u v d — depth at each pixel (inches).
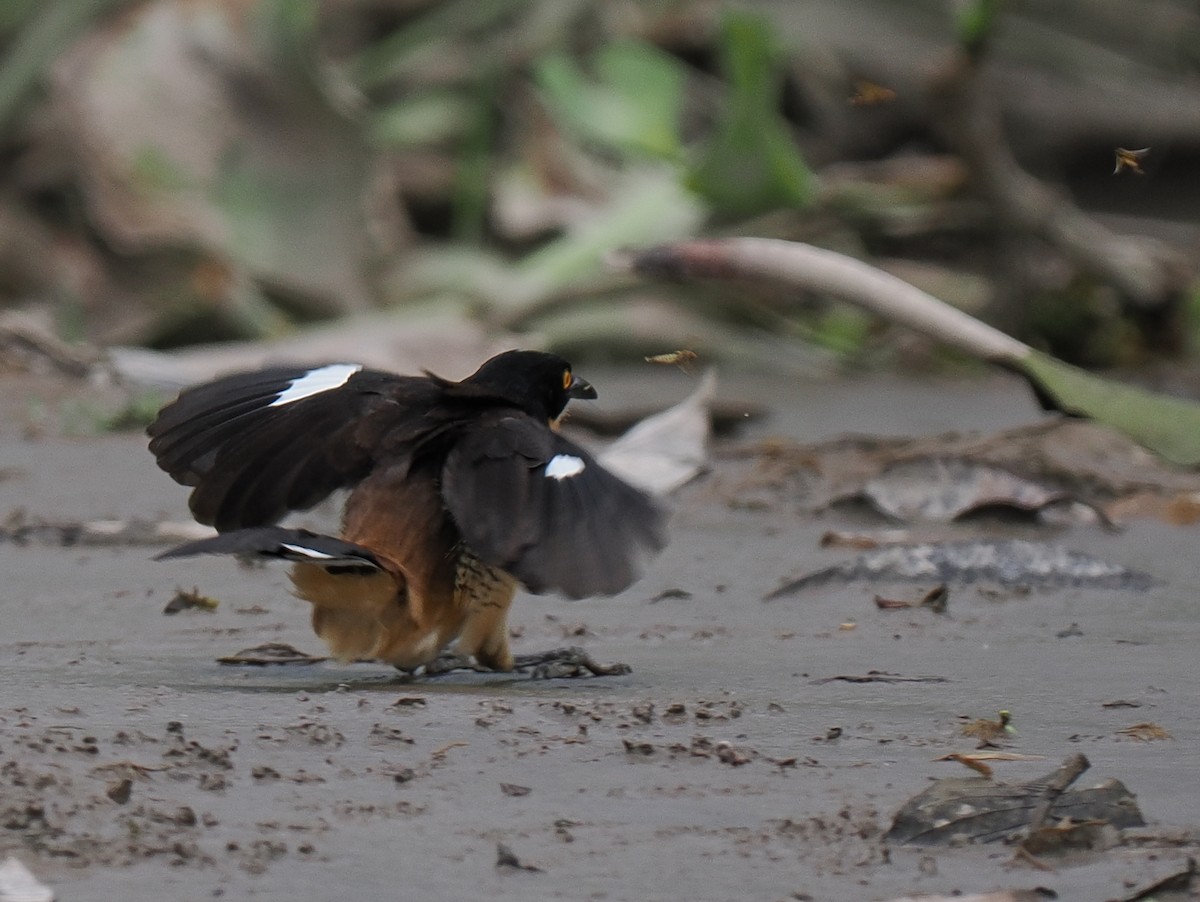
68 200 896.3
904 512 496.7
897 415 743.7
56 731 250.4
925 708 283.6
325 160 901.8
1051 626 359.3
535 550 263.1
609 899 190.9
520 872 198.7
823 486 530.9
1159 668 317.7
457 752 247.1
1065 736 265.0
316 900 188.9
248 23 899.4
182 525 464.8
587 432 638.5
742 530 482.0
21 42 911.0
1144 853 208.7
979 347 479.2
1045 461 547.5
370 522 282.5
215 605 373.7
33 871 195.3
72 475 557.6
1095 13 1213.7
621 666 311.3
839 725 270.2
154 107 888.3
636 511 268.7
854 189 914.1
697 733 262.7
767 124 783.7
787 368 906.7
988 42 874.8
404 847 206.1
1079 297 959.0
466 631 293.9
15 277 882.1
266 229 891.4
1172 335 958.4
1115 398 475.8
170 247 871.1
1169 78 1250.0
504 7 1008.2
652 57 904.3
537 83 999.6
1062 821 216.1
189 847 201.9
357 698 278.8
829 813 221.9
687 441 531.8
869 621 365.1
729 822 218.1
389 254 930.1
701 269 479.2
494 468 276.8
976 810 215.8
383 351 784.3
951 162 948.0
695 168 797.9
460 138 1032.8
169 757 238.5
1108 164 1298.0
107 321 872.3
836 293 479.2
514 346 811.4
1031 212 922.7
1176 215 1291.8
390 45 1030.4
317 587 280.4
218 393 304.2
